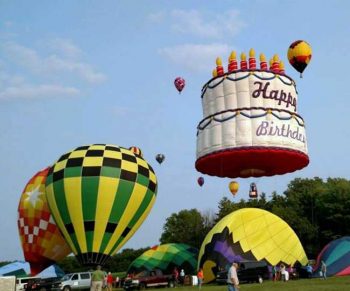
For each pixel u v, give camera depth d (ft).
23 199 125.49
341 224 174.50
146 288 110.32
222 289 81.76
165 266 130.62
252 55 87.81
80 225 98.43
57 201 100.27
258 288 75.61
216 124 85.35
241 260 103.40
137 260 133.49
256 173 87.92
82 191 98.22
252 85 85.51
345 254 108.47
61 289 107.96
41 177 127.44
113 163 101.50
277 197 199.11
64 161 102.89
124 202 100.37
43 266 126.31
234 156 82.89
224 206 202.90
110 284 95.76
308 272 106.63
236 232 108.27
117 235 100.58
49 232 122.01
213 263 104.88
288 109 86.17
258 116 83.51
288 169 89.71
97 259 98.78
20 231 125.80
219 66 89.56
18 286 116.37
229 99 85.92
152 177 108.68
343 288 66.18
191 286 103.65
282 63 89.92
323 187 193.98
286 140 82.99
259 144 81.76
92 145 106.63
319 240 176.04
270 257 105.50
